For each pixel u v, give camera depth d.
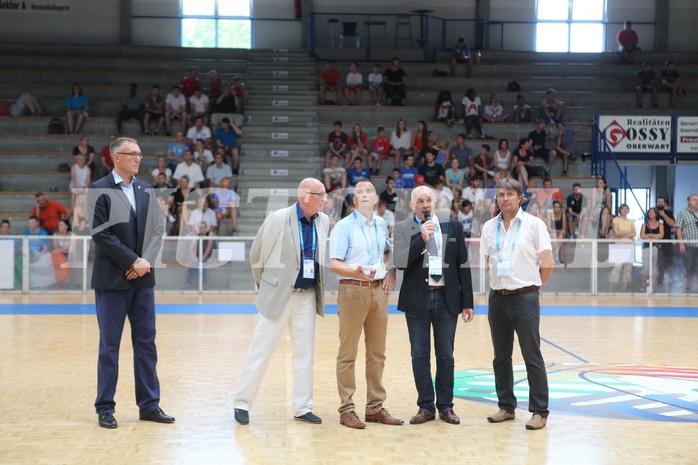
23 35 21.38
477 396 6.29
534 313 5.42
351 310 5.36
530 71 21.25
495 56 21.91
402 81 19.83
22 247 13.47
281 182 16.55
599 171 18.20
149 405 5.41
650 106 20.27
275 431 5.21
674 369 7.43
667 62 20.39
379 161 17.22
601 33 22.52
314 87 19.89
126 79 20.14
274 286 5.39
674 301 13.34
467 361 7.75
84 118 18.48
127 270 5.29
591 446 4.91
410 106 19.78
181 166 15.23
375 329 5.48
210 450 4.77
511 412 5.55
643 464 4.55
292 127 18.22
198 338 9.03
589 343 8.99
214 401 6.01
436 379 5.61
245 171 16.53
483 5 22.08
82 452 4.68
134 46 21.19
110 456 4.61
